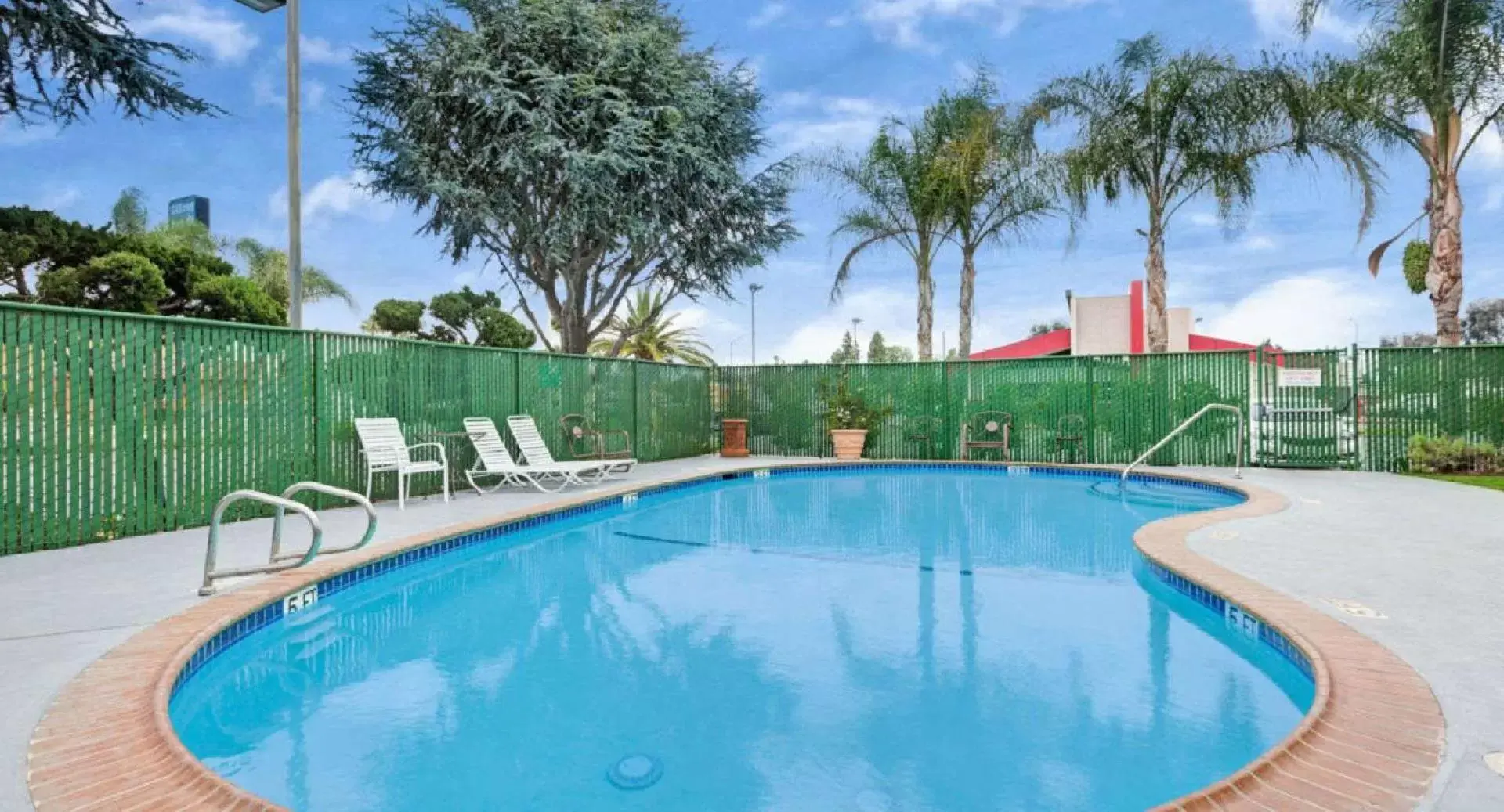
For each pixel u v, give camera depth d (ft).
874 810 8.24
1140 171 47.16
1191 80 44.57
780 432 52.70
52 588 15.12
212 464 22.95
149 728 8.86
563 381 39.91
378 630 15.24
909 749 9.70
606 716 10.87
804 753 9.64
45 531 18.99
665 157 56.90
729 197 62.23
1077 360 45.01
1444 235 41.14
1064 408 45.42
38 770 7.91
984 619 15.43
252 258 90.27
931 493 36.50
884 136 55.01
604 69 55.67
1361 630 12.03
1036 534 25.45
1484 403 36.45
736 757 9.52
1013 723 10.41
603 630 15.05
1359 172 44.01
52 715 9.19
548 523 26.40
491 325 79.92
